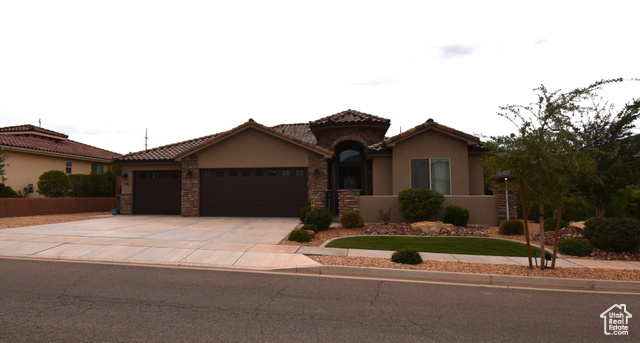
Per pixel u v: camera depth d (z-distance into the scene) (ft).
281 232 40.29
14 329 14.24
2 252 29.71
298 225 46.44
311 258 27.94
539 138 23.84
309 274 24.54
